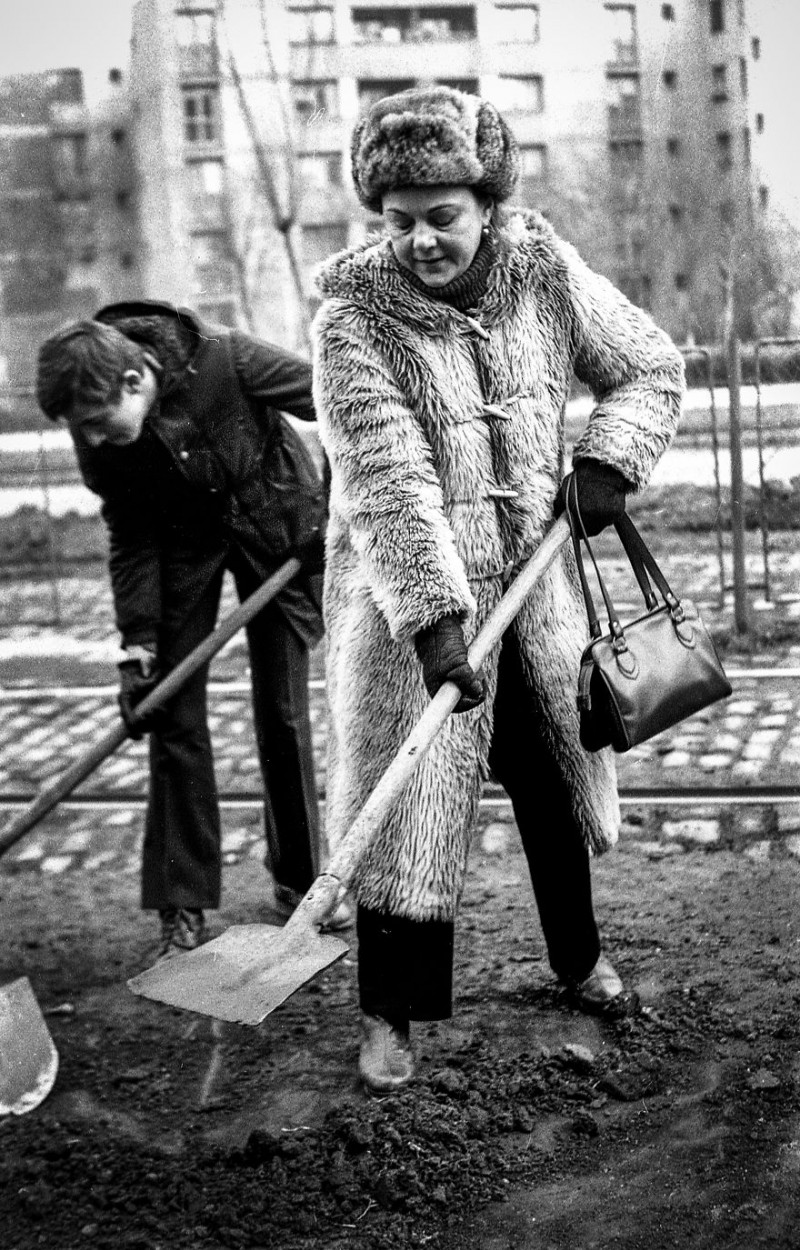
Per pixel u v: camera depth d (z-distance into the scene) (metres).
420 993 2.92
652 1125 2.70
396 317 2.77
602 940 3.50
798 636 5.87
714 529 7.18
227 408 3.47
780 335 7.52
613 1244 2.38
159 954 3.68
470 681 2.66
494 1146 2.68
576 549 2.82
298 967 2.48
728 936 3.47
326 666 3.07
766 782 4.44
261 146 11.98
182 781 3.62
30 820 3.34
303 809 3.73
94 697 6.09
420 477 2.74
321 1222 2.52
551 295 2.85
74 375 3.26
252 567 3.60
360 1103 2.90
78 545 9.15
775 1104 2.72
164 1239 2.51
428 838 2.82
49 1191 2.67
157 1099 3.01
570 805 3.00
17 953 3.79
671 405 2.90
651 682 2.82
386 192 2.72
